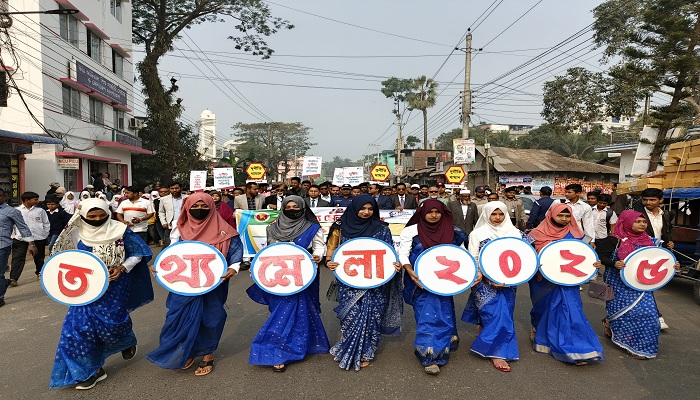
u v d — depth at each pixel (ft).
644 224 14.56
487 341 13.83
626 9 51.47
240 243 14.11
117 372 13.79
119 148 78.18
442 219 14.20
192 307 13.05
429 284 13.58
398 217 32.53
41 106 54.90
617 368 13.82
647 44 46.06
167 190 33.55
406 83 161.68
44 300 22.95
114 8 79.10
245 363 14.39
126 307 13.42
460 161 62.49
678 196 24.50
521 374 13.38
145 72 83.15
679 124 47.52
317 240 14.28
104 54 74.79
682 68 43.34
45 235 28.68
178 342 12.97
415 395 12.12
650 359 14.51
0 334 17.67
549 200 28.43
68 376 12.37
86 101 67.87
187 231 13.61
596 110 59.26
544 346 14.78
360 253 13.83
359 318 13.74
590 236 23.59
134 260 13.07
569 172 91.15
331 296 15.26
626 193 30.30
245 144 243.81
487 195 34.35
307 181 38.58
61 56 59.72
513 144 158.92
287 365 14.14
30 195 27.78
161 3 80.74
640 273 14.43
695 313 20.18
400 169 152.97
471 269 13.74
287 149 248.52
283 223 14.34
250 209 34.22
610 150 74.69
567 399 11.82
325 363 14.32
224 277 13.15
